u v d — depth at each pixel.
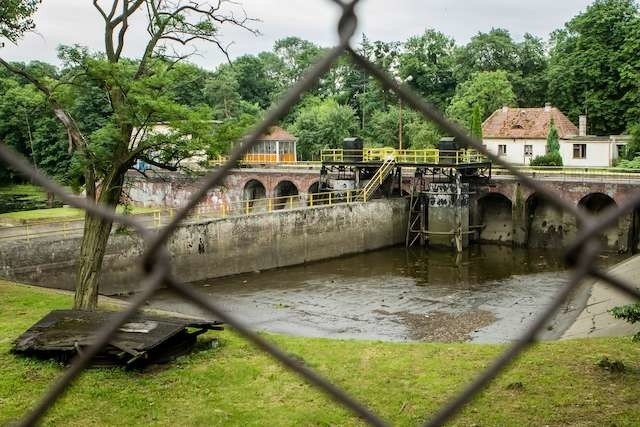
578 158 55.69
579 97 63.72
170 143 17.34
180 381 13.74
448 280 34.88
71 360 14.37
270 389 13.45
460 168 44.41
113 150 17.83
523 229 44.97
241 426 11.61
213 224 35.62
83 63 16.88
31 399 12.52
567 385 12.93
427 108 2.01
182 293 2.00
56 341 14.50
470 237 47.28
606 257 39.66
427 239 45.66
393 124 61.62
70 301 21.58
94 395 12.88
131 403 12.56
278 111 1.92
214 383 13.73
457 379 13.84
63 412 12.02
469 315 27.41
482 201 48.22
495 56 75.44
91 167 18.14
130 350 13.95
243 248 37.06
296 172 51.47
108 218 1.85
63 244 30.22
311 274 36.97
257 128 1.94
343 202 45.41
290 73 85.44
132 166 18.62
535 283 33.69
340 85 75.50
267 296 31.38
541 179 44.03
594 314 24.78
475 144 2.01
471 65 76.00
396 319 26.95
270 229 38.31
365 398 12.83
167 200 55.72
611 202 43.47
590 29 61.78
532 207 45.28
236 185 54.91
